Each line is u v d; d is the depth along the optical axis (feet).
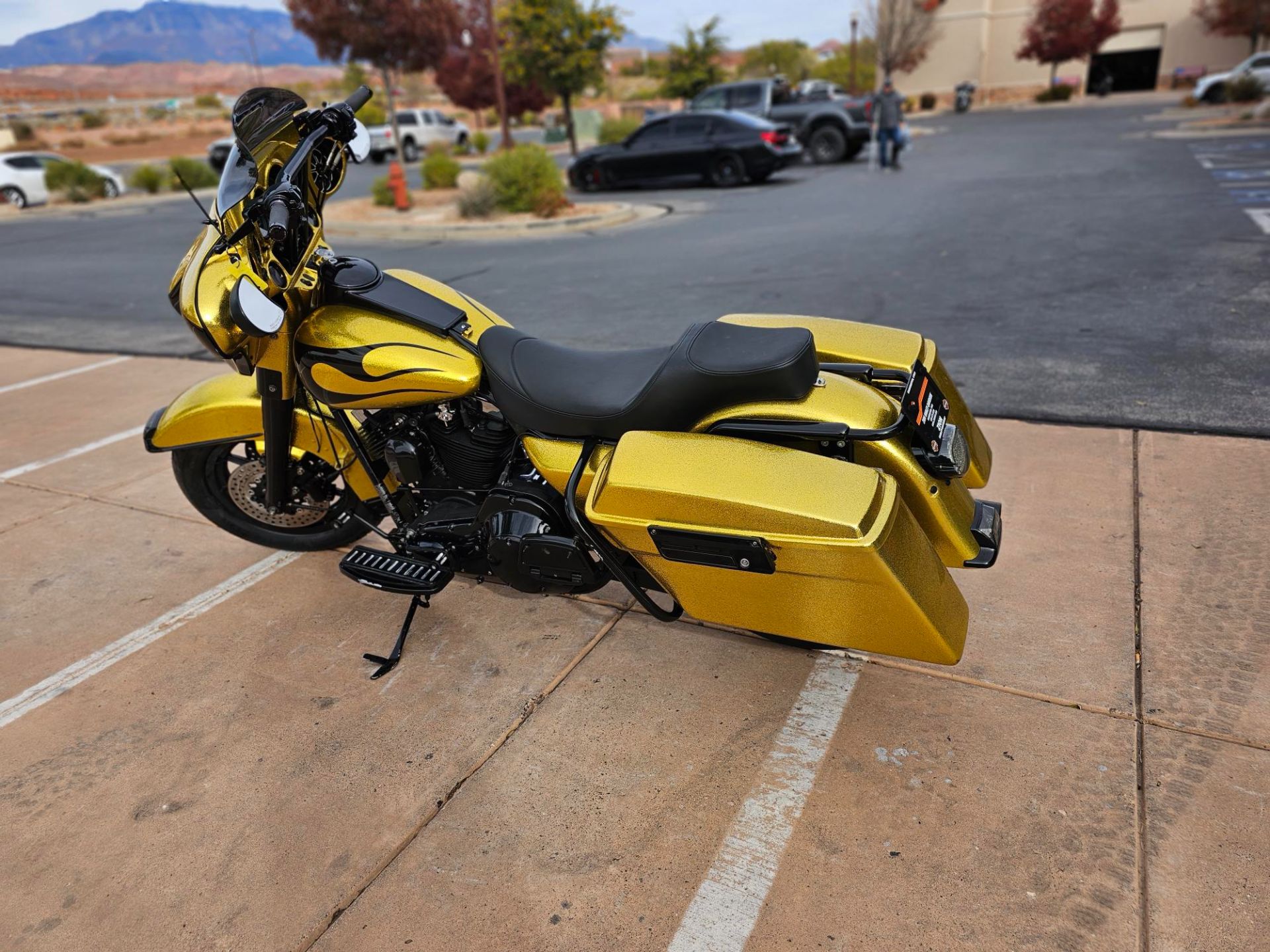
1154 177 39.63
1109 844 6.79
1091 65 128.16
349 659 9.90
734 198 47.65
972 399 15.69
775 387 7.27
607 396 7.90
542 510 8.52
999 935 6.17
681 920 6.49
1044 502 11.85
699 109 65.26
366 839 7.41
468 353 8.73
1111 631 9.20
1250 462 12.34
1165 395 14.98
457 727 8.69
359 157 9.41
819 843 7.05
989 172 47.57
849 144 60.34
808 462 6.94
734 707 8.70
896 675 8.96
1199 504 11.41
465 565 9.55
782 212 40.73
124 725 9.04
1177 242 26.37
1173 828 6.88
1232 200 32.37
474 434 9.06
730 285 26.37
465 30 70.13
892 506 6.69
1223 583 9.76
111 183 73.72
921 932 6.24
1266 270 22.34
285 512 11.19
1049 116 88.48
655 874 6.89
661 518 7.22
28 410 19.25
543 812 7.58
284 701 9.24
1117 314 19.92
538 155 45.55
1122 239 27.50
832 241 32.14
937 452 7.43
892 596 6.69
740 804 7.51
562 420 8.05
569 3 72.38
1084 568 10.31
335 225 43.70
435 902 6.79
